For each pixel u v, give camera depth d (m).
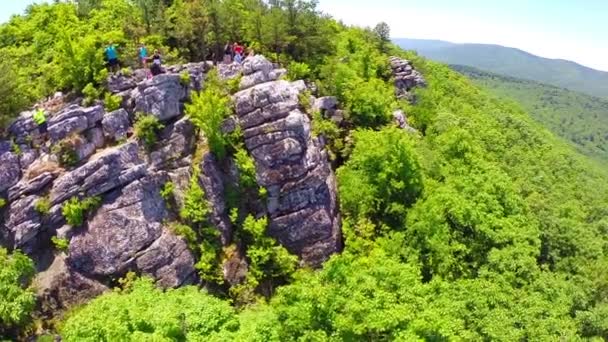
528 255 47.44
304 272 45.78
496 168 64.19
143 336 29.86
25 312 38.44
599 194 83.44
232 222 46.53
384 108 60.62
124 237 42.44
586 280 51.19
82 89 47.31
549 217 60.16
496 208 53.50
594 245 58.09
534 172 78.62
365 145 53.62
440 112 78.12
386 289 34.56
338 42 76.31
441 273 45.38
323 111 55.88
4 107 45.34
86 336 30.80
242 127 48.09
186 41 54.28
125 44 51.75
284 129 47.94
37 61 53.12
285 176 47.94
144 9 54.69
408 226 49.25
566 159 96.44
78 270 41.97
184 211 44.69
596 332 44.72
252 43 57.56
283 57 58.66
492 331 38.72
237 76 50.41
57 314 40.75
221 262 44.84
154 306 34.62
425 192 53.47
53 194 42.88
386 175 52.19
